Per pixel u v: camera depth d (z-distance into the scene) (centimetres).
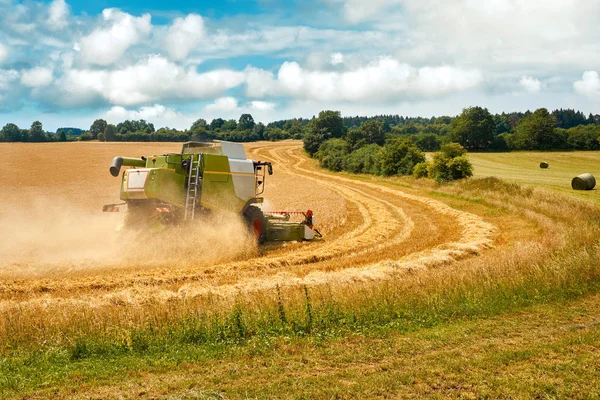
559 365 649
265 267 1366
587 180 3444
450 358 684
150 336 745
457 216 2542
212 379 614
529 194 2895
